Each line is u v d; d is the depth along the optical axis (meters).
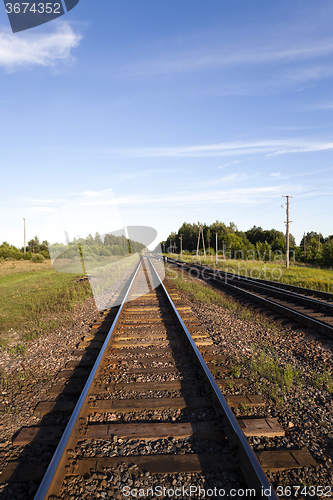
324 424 3.30
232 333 6.62
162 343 5.84
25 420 3.41
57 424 3.32
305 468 2.62
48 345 6.05
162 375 4.46
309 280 15.97
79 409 3.20
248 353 5.44
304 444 2.97
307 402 3.77
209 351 5.46
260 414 3.47
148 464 2.62
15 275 21.94
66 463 2.59
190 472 2.54
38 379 4.47
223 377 4.42
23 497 2.34
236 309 9.15
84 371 4.65
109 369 4.67
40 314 8.70
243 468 2.49
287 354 5.47
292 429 3.21
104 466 2.59
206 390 3.90
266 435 3.06
